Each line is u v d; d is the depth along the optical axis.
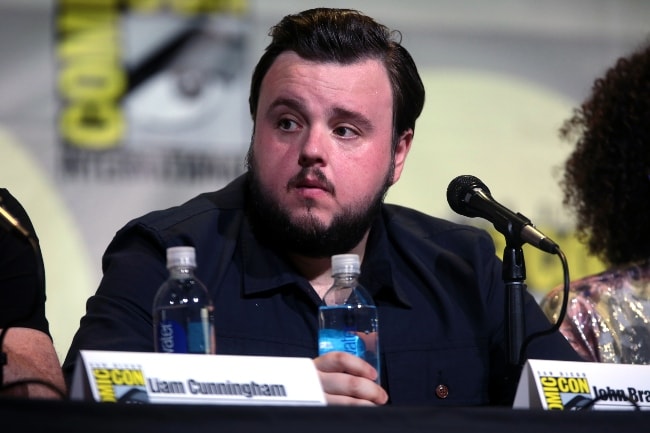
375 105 6.54
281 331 6.62
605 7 13.41
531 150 13.06
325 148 6.41
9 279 6.55
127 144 11.86
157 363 4.58
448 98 12.90
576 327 7.68
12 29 11.62
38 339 6.40
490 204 6.13
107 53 11.86
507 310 6.04
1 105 11.55
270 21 12.35
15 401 4.05
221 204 7.00
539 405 5.12
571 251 12.84
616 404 5.28
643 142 8.06
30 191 11.56
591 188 8.33
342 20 6.64
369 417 4.37
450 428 4.45
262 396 4.68
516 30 13.16
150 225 6.67
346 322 6.08
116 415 4.12
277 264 6.74
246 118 12.23
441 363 6.75
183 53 12.08
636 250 8.18
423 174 12.72
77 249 11.64
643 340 7.67
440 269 7.15
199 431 4.18
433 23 12.92
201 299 5.68
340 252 6.67
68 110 11.73
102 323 6.12
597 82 8.45
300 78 6.44
